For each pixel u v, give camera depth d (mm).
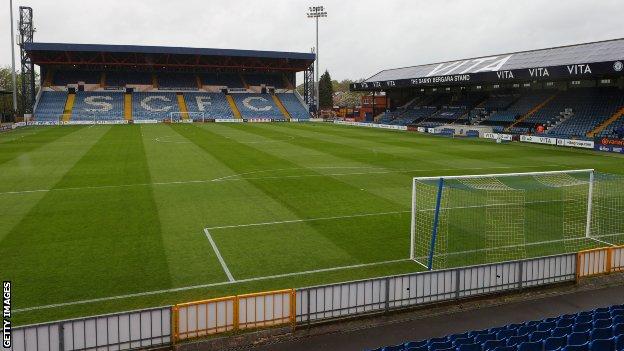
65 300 12500
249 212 21203
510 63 59219
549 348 8477
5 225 18875
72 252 15977
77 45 76188
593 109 54312
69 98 83125
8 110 93625
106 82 88062
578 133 50781
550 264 13320
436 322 11492
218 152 40719
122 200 23172
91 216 20312
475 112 67812
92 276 14039
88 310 11984
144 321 10086
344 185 27125
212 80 95562
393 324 11398
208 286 13492
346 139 53656
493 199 23094
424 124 69875
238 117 87188
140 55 82438
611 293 13055
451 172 31812
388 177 29703
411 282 11961
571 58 51750
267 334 10828
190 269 14664
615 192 24781
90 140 49781
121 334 9938
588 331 8859
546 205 22188
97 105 82688
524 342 8398
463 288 12500
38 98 81000
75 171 30781
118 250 16219
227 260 15445
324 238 17750
